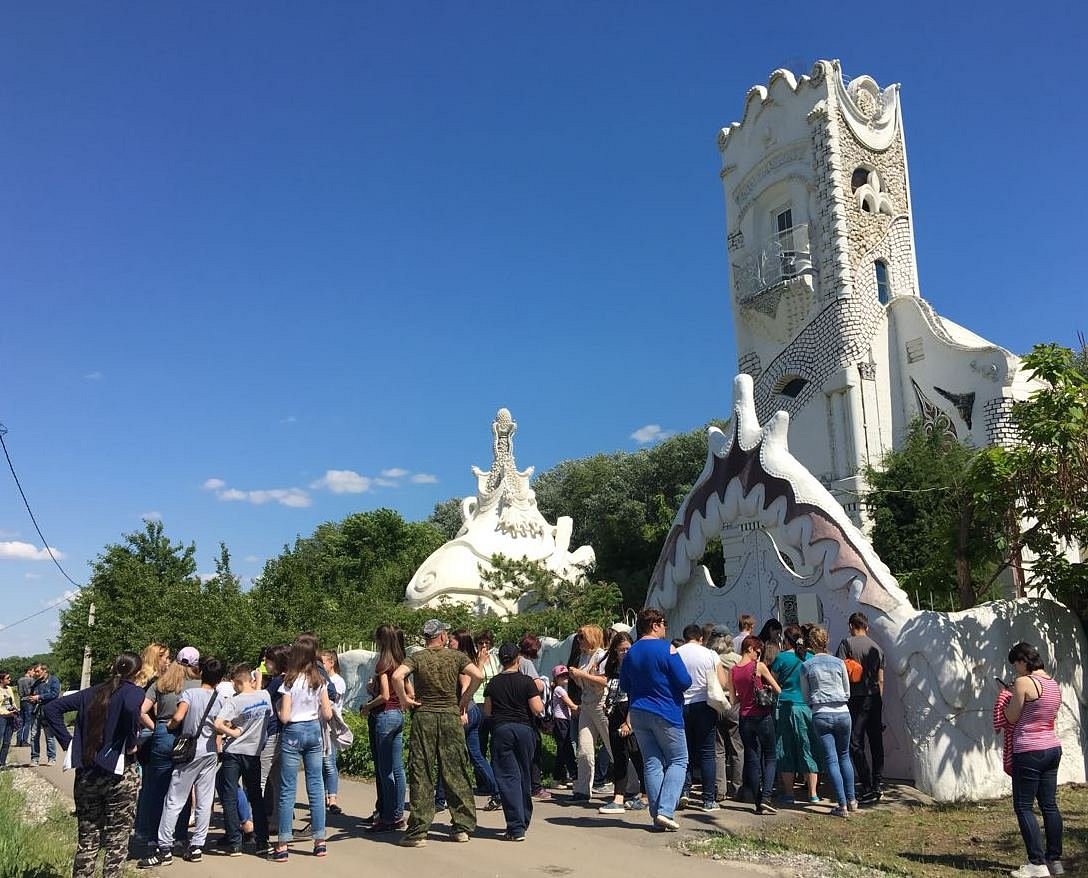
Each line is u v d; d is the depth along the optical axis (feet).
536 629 71.46
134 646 76.38
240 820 28.99
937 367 87.35
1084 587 35.04
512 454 105.60
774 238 98.27
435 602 93.71
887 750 33.81
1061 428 32.68
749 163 103.96
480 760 32.42
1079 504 33.37
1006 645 33.37
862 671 31.71
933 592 41.88
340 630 78.02
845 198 92.58
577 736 35.88
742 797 31.83
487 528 100.22
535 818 30.66
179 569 95.50
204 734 26.89
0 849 27.50
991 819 28.32
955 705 31.89
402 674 27.73
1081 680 34.99
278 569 82.69
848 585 36.58
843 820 28.50
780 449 42.22
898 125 100.01
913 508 68.95
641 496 143.33
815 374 92.02
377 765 29.68
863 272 92.22
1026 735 22.65
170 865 25.98
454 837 27.35
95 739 22.65
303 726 26.58
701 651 30.63
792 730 31.32
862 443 87.25
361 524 172.55
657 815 27.37
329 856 26.16
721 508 45.11
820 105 93.56
